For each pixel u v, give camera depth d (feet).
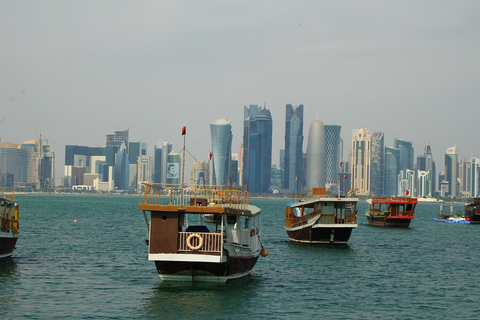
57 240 310.65
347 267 229.25
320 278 201.57
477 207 572.51
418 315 151.84
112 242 307.99
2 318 138.72
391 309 157.58
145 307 150.41
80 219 519.60
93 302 155.53
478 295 178.70
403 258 264.93
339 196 305.73
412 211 490.08
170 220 159.94
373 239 360.28
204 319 141.28
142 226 444.55
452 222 592.19
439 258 270.26
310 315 148.25
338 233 296.71
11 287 172.55
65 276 192.95
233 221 183.52
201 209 159.43
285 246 297.12
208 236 159.02
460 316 151.94
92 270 207.10
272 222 528.63
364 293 177.68
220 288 170.50
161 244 159.74
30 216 552.00
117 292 167.53
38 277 189.78
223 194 182.60
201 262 162.61
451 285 195.31
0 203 204.95
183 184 165.58
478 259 270.05
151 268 214.07
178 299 157.79
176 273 167.84
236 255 169.78
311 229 298.97
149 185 165.37
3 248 208.54
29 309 147.54
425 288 188.75
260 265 228.22
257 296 166.40
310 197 333.21
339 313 151.33
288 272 212.64
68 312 145.28
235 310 149.38
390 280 201.98
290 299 164.86
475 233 438.81
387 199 490.49
